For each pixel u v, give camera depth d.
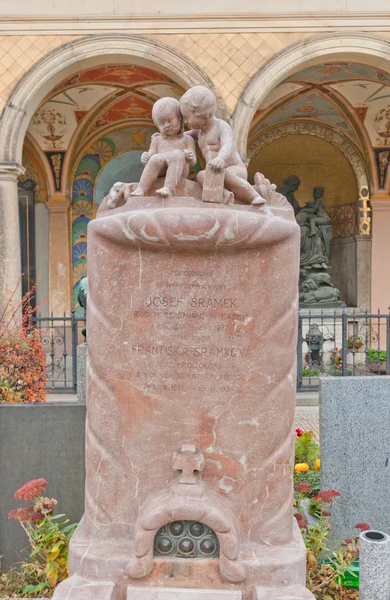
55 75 9.31
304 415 8.62
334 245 14.40
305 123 13.34
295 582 3.10
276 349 3.17
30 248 12.97
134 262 3.15
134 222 3.04
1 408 4.12
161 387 3.19
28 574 3.89
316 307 12.70
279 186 14.05
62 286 12.99
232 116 9.27
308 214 13.53
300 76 10.98
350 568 3.75
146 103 12.09
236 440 3.18
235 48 9.22
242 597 3.06
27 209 12.92
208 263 3.13
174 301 3.15
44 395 7.00
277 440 3.19
